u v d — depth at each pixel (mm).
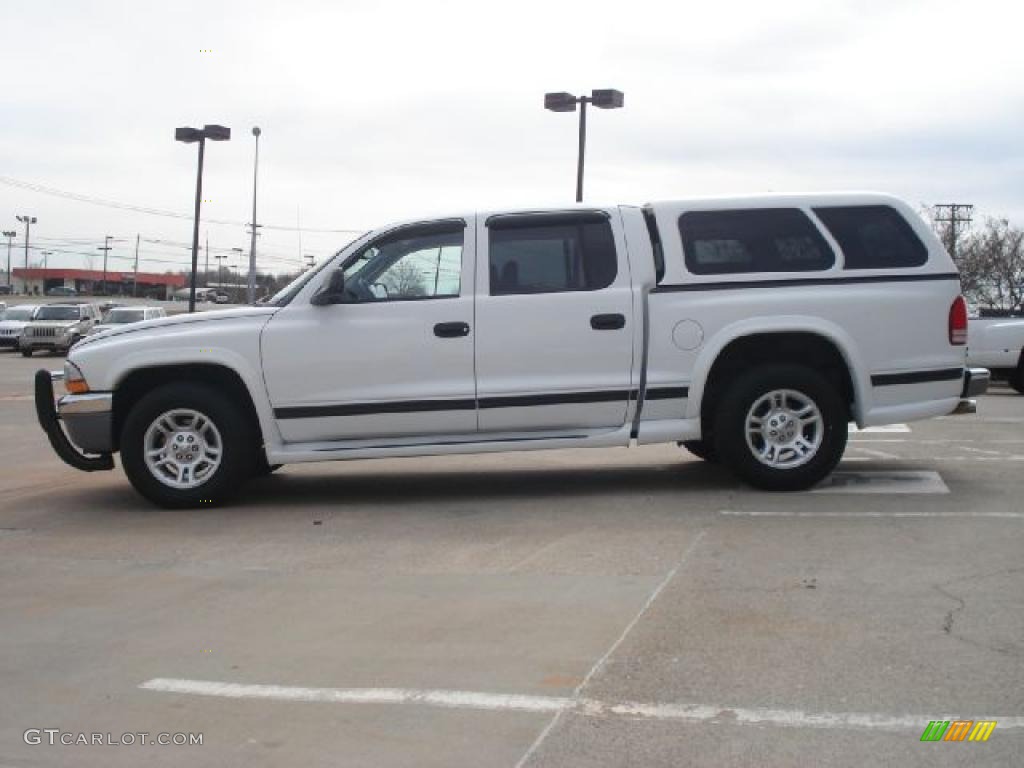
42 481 10227
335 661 4852
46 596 6059
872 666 4551
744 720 4055
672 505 7934
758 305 8023
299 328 8102
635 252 8125
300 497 8867
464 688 4469
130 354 8195
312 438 8188
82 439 8328
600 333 8039
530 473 9750
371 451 8141
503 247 8172
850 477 8922
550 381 8055
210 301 68438
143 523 7941
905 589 5629
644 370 8070
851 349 8047
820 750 3799
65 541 7426
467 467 10281
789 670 4531
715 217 8195
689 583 5859
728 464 8203
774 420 8133
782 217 8188
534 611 5465
